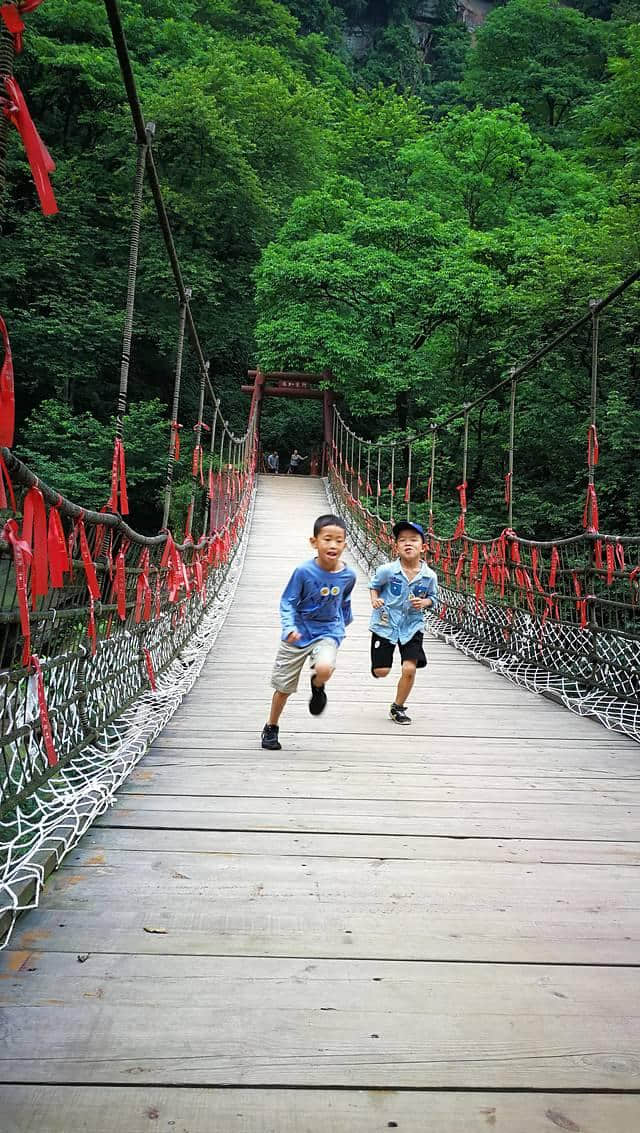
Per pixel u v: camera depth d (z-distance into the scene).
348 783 3.07
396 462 18.72
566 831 2.60
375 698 4.91
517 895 2.09
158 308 19.97
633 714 4.24
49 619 2.44
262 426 25.44
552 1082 1.35
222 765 3.26
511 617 6.29
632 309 11.27
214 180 20.89
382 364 17.77
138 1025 1.44
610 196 18.22
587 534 4.85
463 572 7.98
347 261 18.09
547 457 14.16
